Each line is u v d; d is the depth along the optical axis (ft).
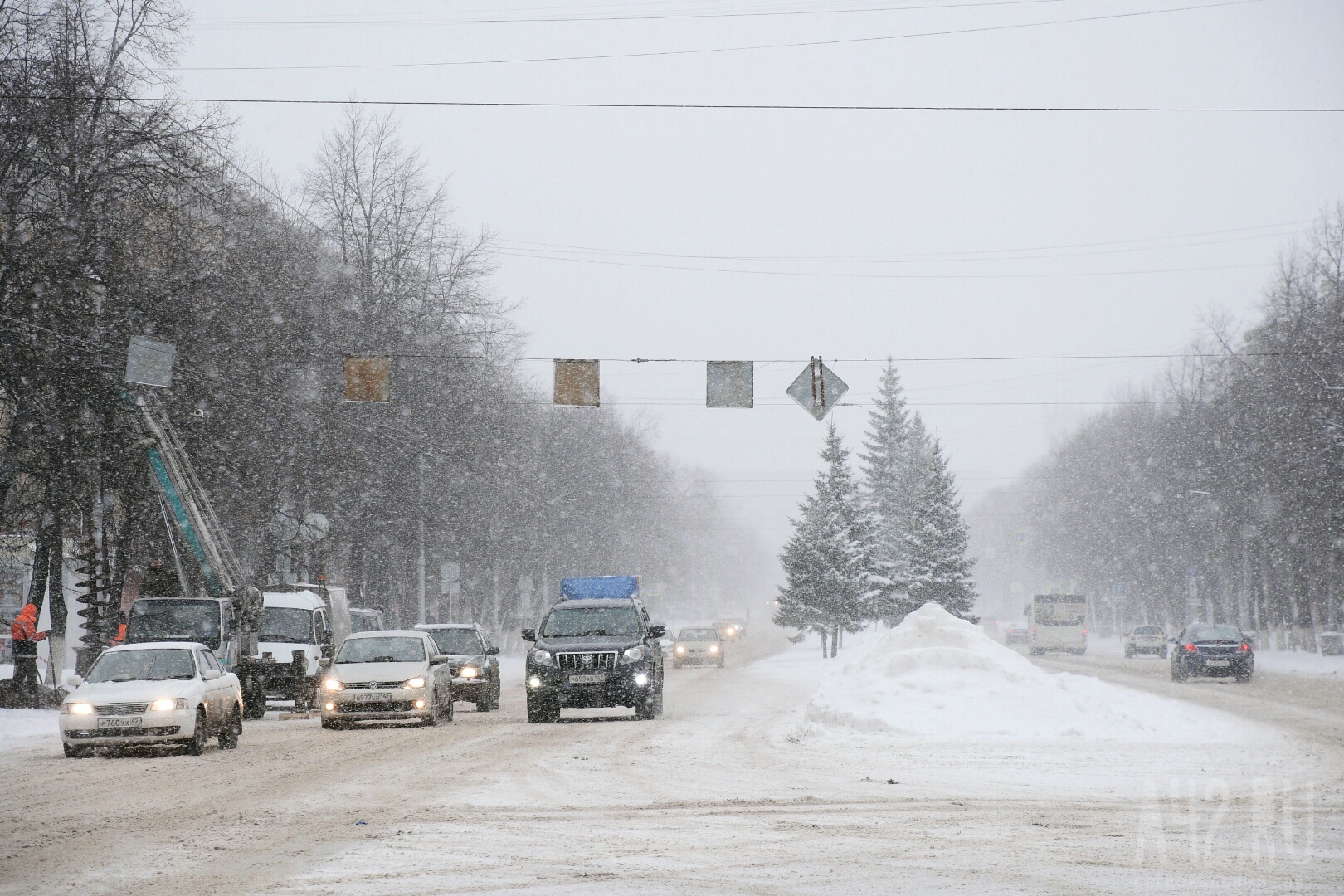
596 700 315.99
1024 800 162.71
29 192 360.69
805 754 225.76
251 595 365.40
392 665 313.32
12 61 351.25
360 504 571.28
